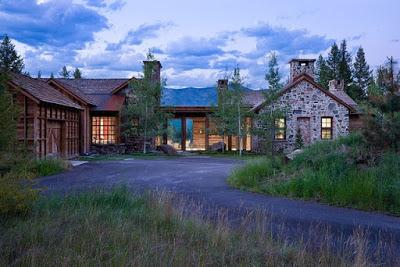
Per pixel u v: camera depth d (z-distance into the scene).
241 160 25.19
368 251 6.20
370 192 9.83
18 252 4.99
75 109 26.91
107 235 5.75
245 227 6.97
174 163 22.41
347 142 13.51
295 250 5.71
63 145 24.39
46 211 7.14
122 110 31.09
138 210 7.72
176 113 34.09
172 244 5.55
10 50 33.97
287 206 9.84
